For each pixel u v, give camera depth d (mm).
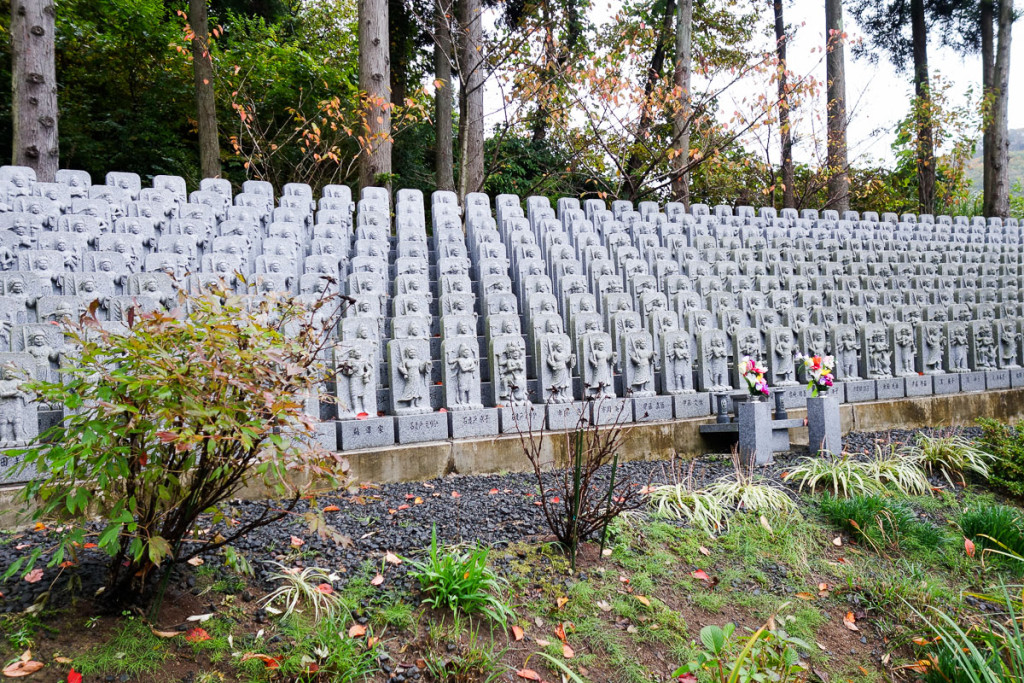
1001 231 18641
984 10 22672
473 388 7816
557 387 8195
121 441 3576
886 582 5523
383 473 6703
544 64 16406
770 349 9977
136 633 3746
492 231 11555
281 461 3580
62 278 7551
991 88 21672
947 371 11680
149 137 17062
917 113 21922
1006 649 4746
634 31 17094
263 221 10680
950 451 7992
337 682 3689
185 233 9602
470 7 17906
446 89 18328
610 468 7484
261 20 19469
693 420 8508
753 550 5672
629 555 5332
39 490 3676
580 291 10219
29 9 10594
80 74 17031
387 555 4816
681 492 6406
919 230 17328
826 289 12695
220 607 4109
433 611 4371
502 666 4090
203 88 15438
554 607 4648
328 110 15125
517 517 5727
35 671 3432
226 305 3736
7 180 9336
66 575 4129
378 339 8039
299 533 5035
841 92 21172
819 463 7316
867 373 10727
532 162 21188
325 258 9539
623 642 4492
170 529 4023
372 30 13578
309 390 4328
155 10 17250
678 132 17859
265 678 3646
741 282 11773
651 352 8906
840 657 4785
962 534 6449
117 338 3463
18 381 5602
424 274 9898
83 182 10195
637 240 12430
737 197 23438
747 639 4617
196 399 3381
